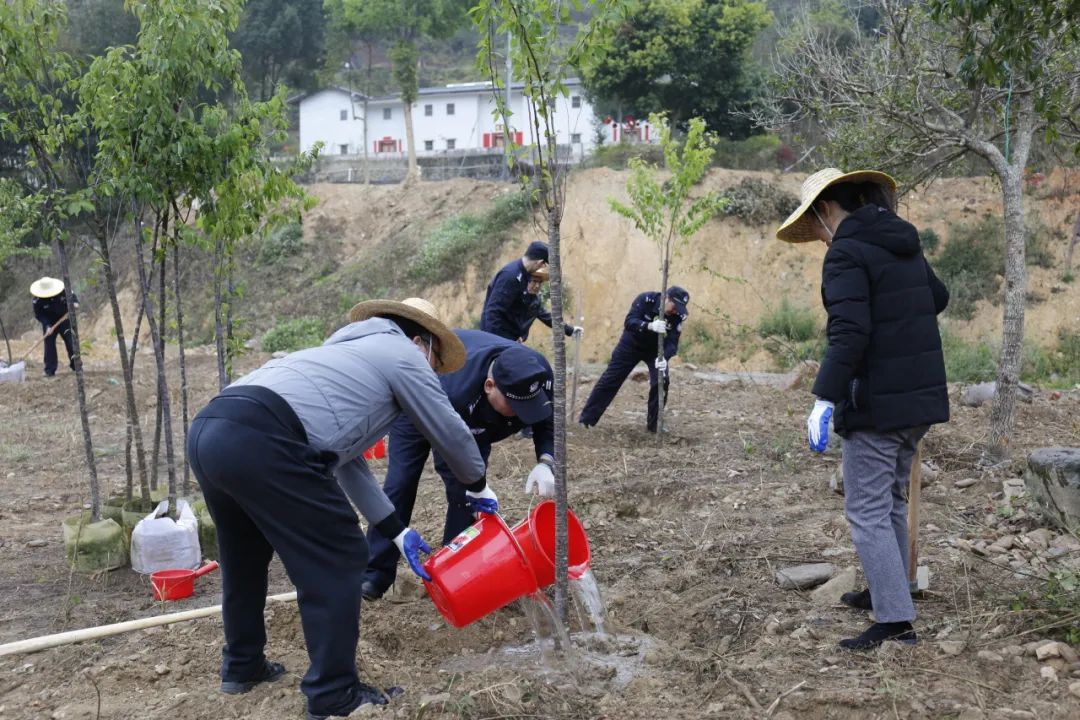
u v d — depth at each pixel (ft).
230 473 10.59
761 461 25.58
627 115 99.25
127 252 97.81
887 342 12.12
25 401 41.09
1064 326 68.33
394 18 113.80
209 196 18.75
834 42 33.42
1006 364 23.44
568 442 29.12
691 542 18.31
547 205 12.50
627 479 23.65
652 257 78.79
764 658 12.48
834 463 24.99
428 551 12.74
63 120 18.30
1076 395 37.45
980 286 71.97
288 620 14.43
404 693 11.81
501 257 83.10
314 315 84.89
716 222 79.25
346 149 151.23
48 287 48.73
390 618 14.83
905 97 27.22
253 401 10.82
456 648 14.12
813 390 12.03
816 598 14.69
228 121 18.76
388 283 85.25
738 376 52.85
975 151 24.68
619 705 11.30
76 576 17.70
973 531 17.81
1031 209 75.05
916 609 13.84
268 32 145.38
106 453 31.30
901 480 13.20
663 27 92.68
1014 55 16.70
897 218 12.47
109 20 111.65
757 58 104.06
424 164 136.05
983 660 11.68
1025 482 18.71
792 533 18.39
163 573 16.38
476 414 15.46
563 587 12.72
